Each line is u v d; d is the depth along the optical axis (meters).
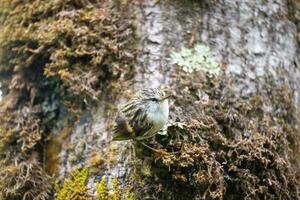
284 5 5.03
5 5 5.04
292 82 4.80
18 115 4.78
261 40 4.77
